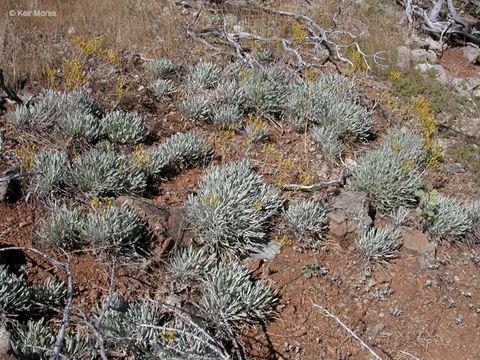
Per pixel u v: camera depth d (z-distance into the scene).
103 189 1.46
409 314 1.35
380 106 2.25
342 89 2.10
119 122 1.74
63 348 1.07
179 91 2.10
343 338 1.26
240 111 2.03
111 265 1.30
